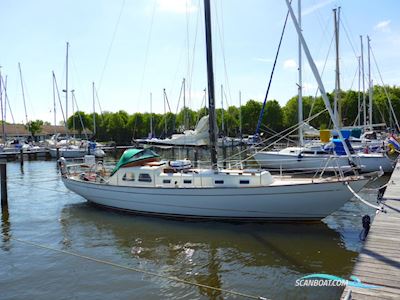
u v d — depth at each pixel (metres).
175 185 12.93
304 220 11.86
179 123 58.56
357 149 24.39
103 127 73.31
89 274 8.80
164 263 9.30
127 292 7.79
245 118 74.94
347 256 9.35
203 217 12.54
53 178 26.48
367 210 13.99
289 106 75.38
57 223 13.34
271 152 24.58
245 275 8.42
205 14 12.62
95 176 16.14
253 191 11.62
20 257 10.04
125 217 13.60
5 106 49.62
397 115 62.66
